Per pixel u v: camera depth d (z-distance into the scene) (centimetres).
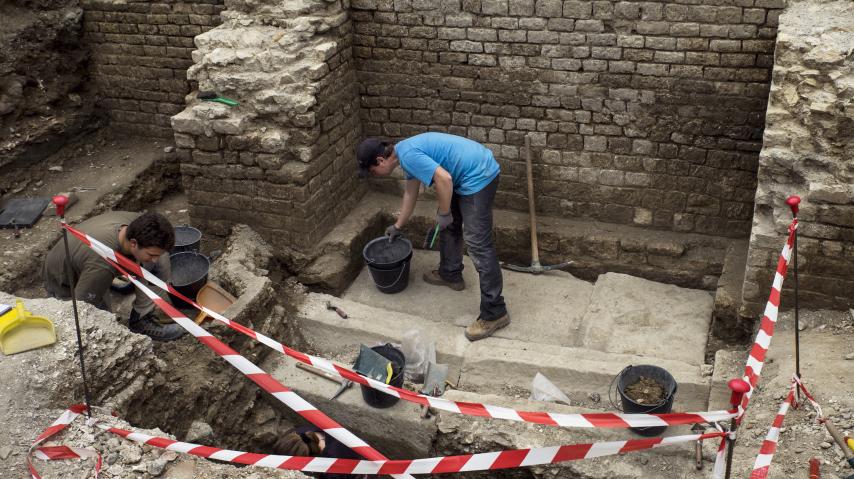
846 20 493
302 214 600
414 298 607
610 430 471
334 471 369
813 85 475
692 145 590
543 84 608
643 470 449
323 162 613
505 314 568
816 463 397
